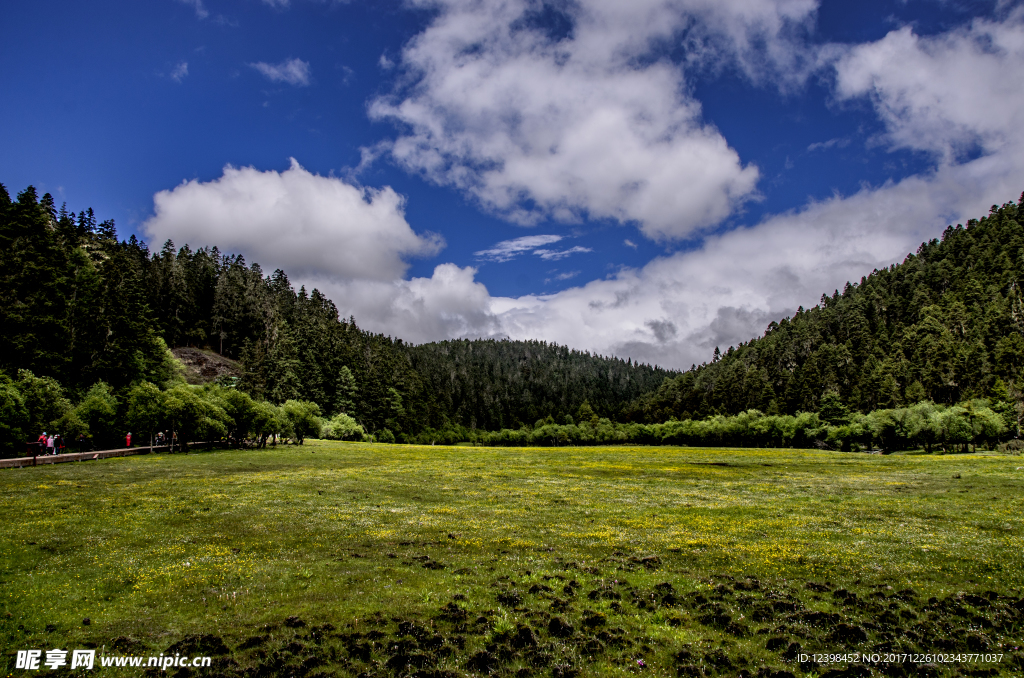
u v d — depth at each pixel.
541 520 26.80
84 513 24.69
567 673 11.17
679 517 27.83
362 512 28.02
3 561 16.86
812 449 113.38
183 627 12.91
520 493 36.81
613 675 11.16
